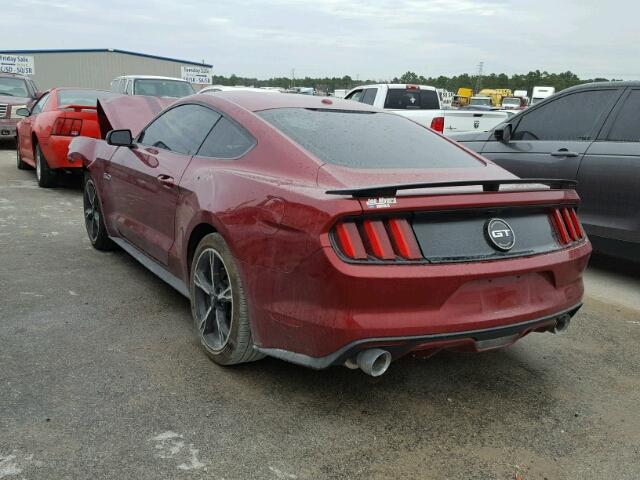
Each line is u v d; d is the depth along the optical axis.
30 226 6.42
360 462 2.48
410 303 2.55
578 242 3.18
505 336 2.80
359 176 2.88
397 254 2.56
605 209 5.17
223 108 3.65
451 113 10.58
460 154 3.59
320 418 2.79
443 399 3.04
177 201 3.63
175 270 3.81
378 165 3.08
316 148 3.12
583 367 3.51
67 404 2.81
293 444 2.58
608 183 5.11
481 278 2.66
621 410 3.02
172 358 3.34
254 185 2.95
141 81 13.06
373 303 2.50
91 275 4.76
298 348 2.71
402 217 2.60
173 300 4.26
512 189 2.91
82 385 2.99
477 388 3.18
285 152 3.07
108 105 5.77
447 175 3.13
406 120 3.97
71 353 3.35
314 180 2.85
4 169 11.02
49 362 3.23
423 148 3.50
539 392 3.17
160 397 2.91
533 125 6.00
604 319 4.35
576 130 5.56
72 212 7.27
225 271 3.15
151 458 2.44
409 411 2.90
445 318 2.60
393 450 2.58
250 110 3.48
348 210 2.48
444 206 2.63
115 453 2.46
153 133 4.42
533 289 2.89
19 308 4.00
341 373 3.25
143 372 3.16
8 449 2.45
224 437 2.61
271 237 2.75
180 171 3.68
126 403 2.84
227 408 2.84
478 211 2.77
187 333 3.69
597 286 5.18
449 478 2.42
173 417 2.74
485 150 6.32
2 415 2.69
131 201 4.45
